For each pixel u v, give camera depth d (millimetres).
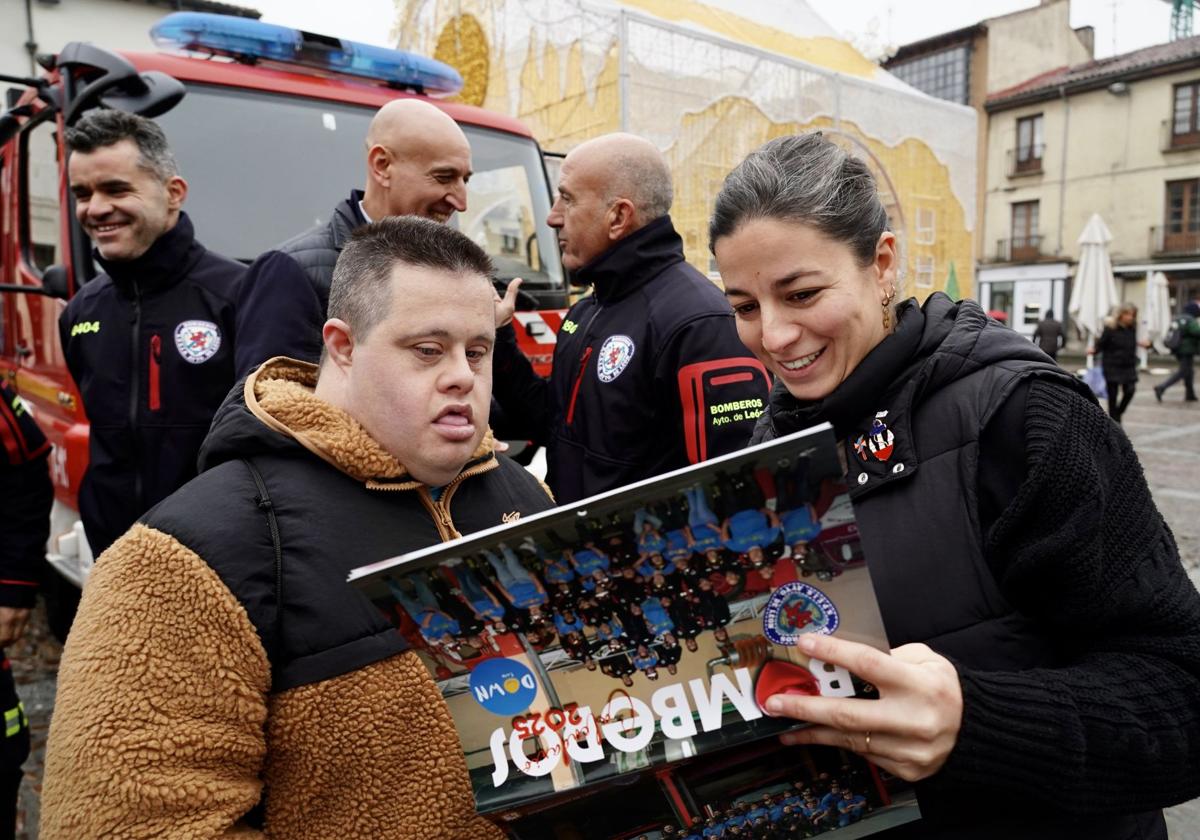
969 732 798
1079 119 25859
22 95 3744
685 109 5398
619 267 2176
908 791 853
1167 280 24938
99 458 2385
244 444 1089
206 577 976
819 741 830
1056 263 26375
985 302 28156
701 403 1990
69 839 908
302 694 1001
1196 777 884
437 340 1071
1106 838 958
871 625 798
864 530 981
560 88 5297
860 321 1000
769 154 1016
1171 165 24344
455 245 1100
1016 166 27312
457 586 844
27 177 3645
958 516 938
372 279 1085
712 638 826
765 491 791
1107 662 897
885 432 987
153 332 2342
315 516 1061
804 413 1057
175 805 912
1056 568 885
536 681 854
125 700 929
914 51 28766
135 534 1019
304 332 1934
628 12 4969
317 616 1017
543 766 849
